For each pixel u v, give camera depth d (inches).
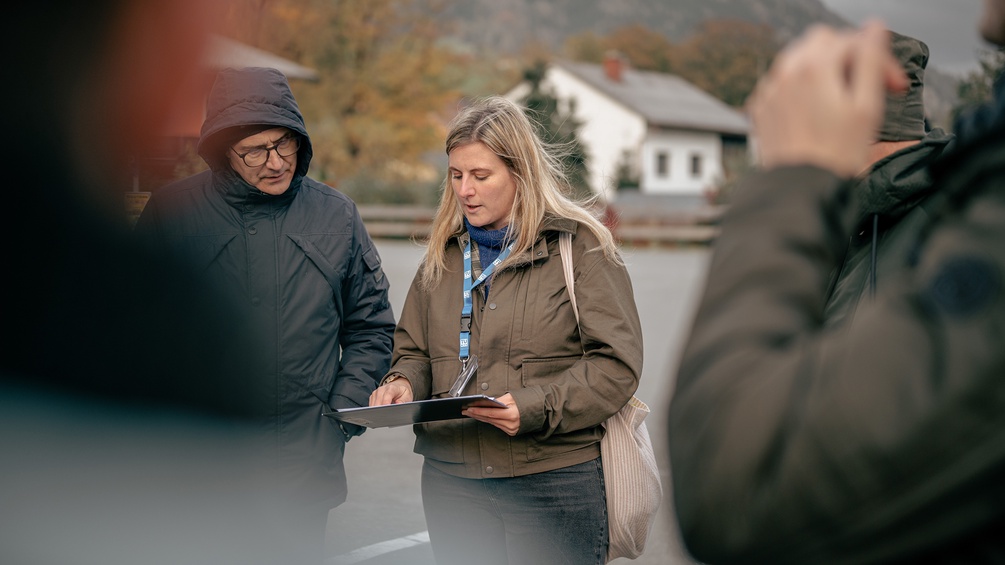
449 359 115.8
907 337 29.8
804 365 31.7
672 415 34.5
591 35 3270.2
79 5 33.2
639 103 2150.6
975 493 29.1
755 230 34.6
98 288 37.7
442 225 118.1
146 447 39.1
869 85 34.6
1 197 35.7
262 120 106.3
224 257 104.8
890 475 29.4
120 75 34.3
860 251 70.8
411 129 1501.0
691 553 34.5
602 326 109.3
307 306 112.6
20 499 38.2
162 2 33.7
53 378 37.7
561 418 107.0
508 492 111.7
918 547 30.5
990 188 31.1
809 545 31.5
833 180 34.5
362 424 110.0
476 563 115.6
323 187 121.3
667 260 925.2
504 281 113.3
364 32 1444.4
